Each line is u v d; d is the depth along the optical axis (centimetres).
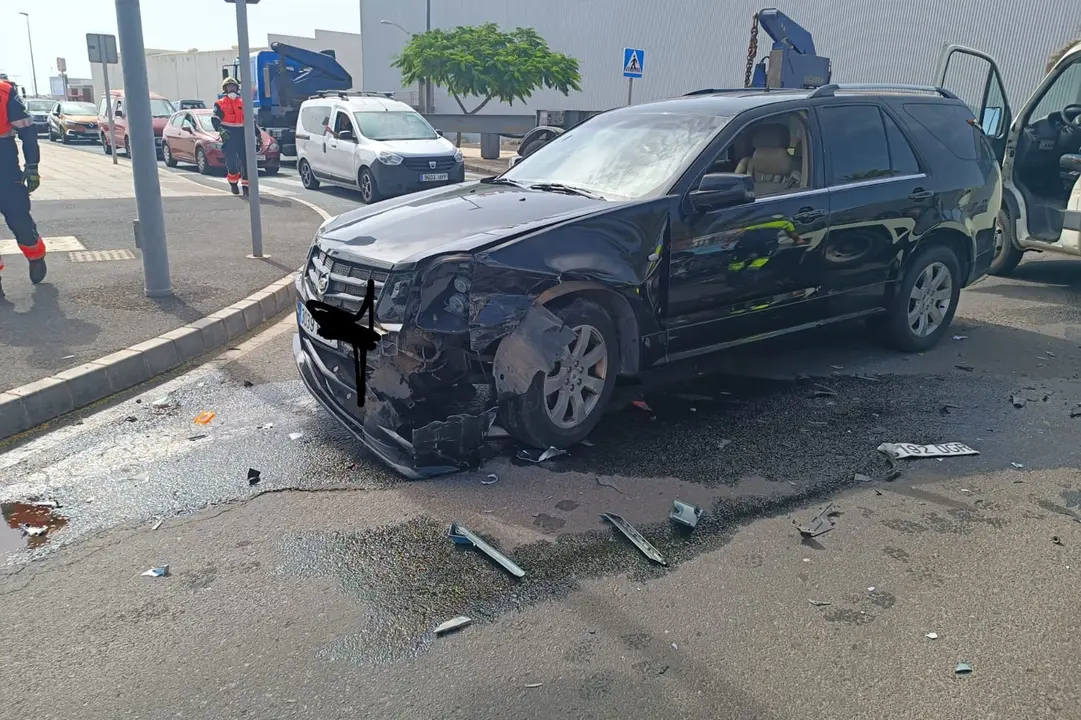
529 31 2822
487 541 377
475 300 417
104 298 744
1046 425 521
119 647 304
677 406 546
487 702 276
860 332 729
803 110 576
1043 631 316
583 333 464
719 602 332
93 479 438
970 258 681
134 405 545
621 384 586
